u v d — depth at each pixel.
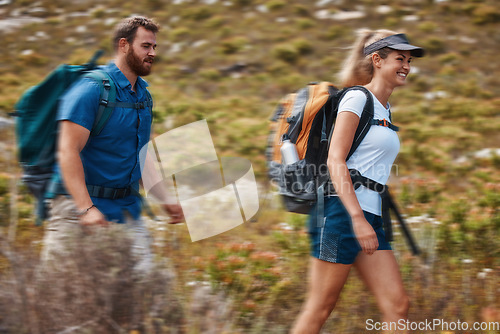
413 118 12.48
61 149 3.11
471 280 4.32
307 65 16.80
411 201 6.48
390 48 3.12
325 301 3.07
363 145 3.02
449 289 4.14
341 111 3.01
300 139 3.16
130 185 3.40
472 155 9.86
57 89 3.27
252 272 4.41
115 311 2.88
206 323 3.00
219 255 4.67
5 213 5.33
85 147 3.26
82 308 2.86
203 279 4.16
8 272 3.23
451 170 8.88
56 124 3.29
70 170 3.09
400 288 3.04
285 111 3.27
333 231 3.01
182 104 12.49
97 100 3.19
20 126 3.33
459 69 16.34
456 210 5.64
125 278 2.91
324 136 3.13
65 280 2.88
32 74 16.34
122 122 3.28
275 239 5.30
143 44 3.33
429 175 8.59
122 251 2.96
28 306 2.90
